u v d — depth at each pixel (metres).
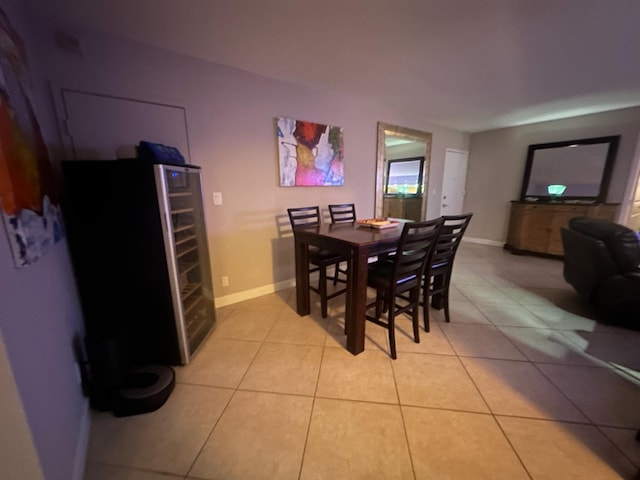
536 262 4.04
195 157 2.28
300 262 2.32
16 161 0.94
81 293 1.57
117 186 1.45
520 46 2.04
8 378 0.75
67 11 1.58
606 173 3.88
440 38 1.92
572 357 1.79
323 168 3.14
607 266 2.19
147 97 2.01
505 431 1.26
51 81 1.66
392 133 3.84
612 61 2.28
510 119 4.23
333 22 1.73
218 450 1.19
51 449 0.91
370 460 1.14
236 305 2.63
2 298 0.76
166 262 1.55
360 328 1.82
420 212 4.91
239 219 2.62
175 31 1.81
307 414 1.37
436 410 1.38
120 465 1.13
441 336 2.05
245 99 2.47
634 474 1.07
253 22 1.73
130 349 1.52
